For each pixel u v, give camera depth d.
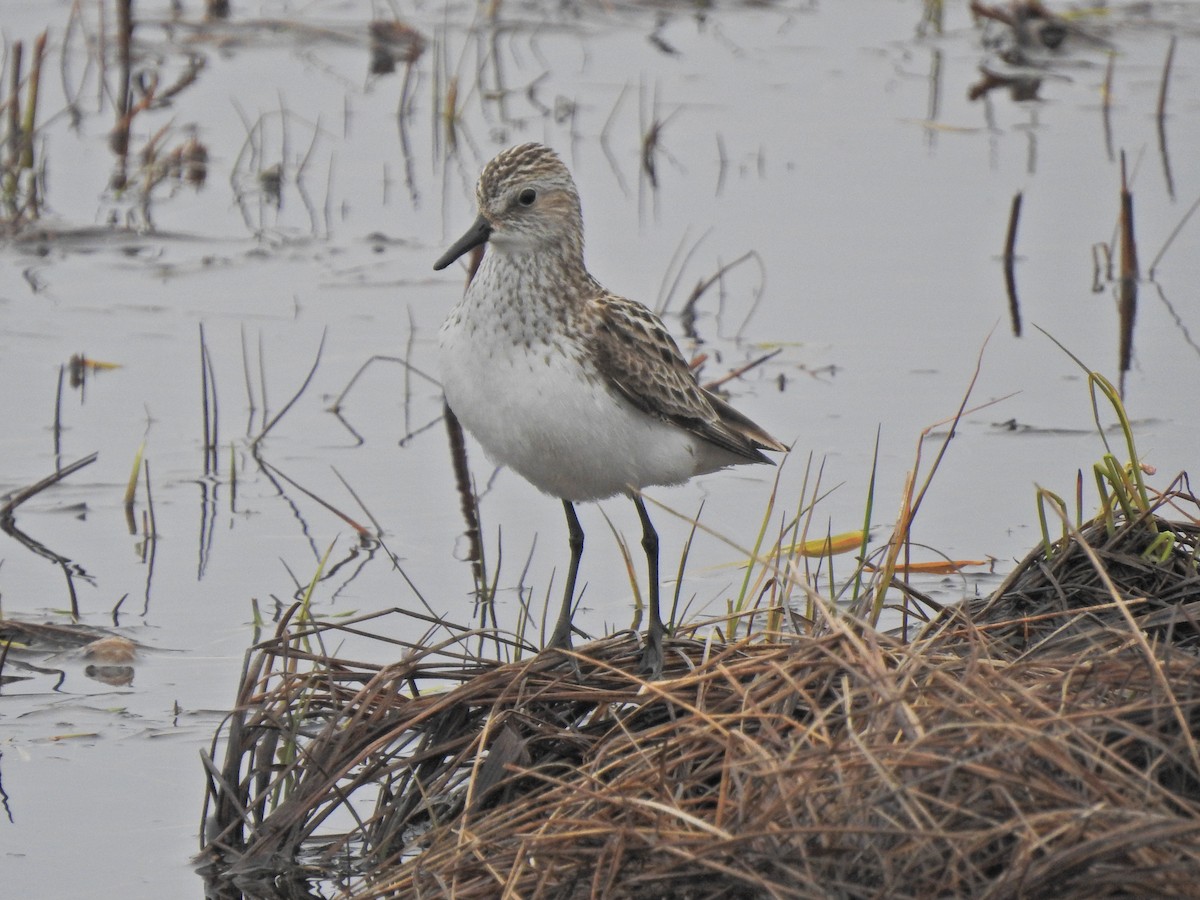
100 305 16.12
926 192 18.83
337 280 16.84
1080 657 7.76
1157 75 22.48
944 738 6.99
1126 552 9.35
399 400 14.62
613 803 7.37
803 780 6.86
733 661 8.63
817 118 20.95
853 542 12.04
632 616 11.31
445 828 8.05
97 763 9.50
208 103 21.08
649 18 24.78
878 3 25.73
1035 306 16.12
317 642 10.52
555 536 12.59
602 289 9.66
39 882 8.47
